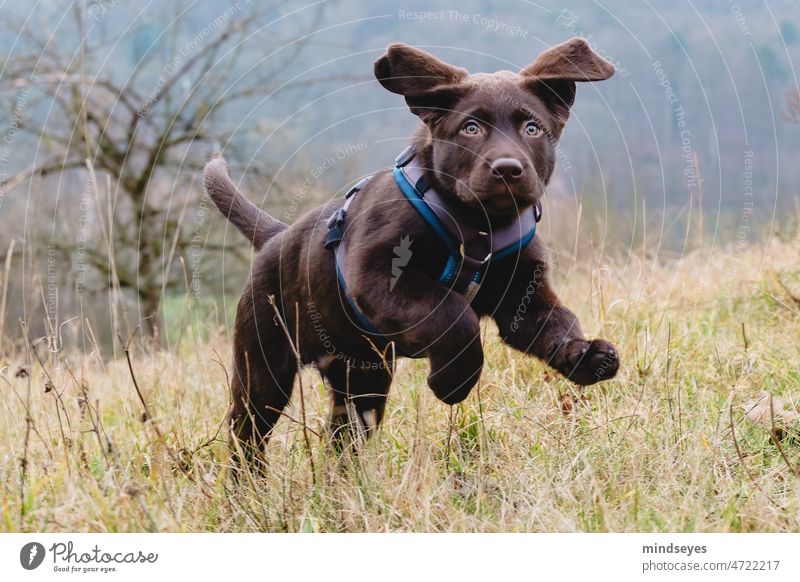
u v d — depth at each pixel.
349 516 4.79
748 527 4.53
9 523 4.65
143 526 4.67
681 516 4.50
